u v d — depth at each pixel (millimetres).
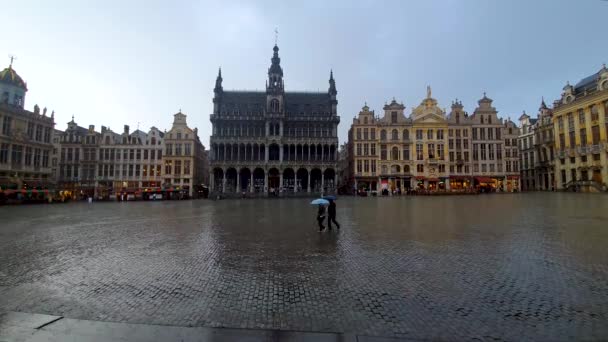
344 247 11047
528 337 4660
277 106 78375
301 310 5734
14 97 57594
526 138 82938
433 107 77938
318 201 14688
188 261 9320
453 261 8867
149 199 64750
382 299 6195
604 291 6371
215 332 4934
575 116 62969
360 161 76688
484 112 77438
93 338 4762
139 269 8500
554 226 14930
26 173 55969
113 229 16703
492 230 14203
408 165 76500
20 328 5078
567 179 65125
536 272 7695
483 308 5684
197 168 80812
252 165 74500
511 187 75625
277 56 81688
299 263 8930
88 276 7906
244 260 9367
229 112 80562
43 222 20656
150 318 5453
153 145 75375
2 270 8500
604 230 13523
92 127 74812
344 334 4836
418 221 18297
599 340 4520
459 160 75312
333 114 80625
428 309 5695
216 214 25641
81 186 73250
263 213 26094
